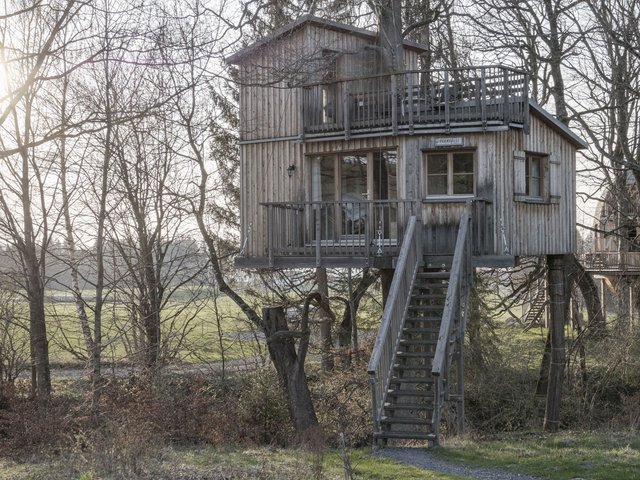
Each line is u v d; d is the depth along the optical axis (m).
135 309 25.36
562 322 23.06
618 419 22.20
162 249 28.12
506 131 18.95
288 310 32.59
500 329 33.00
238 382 23.03
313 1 20.66
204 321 28.08
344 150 19.75
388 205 19.08
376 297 33.47
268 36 20.36
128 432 16.06
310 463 13.12
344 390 23.70
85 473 12.59
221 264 30.00
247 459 13.91
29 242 24.50
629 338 27.27
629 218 32.09
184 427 19.08
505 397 25.38
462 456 13.73
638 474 12.01
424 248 18.75
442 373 15.64
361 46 21.39
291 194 20.58
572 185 23.02
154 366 23.06
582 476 12.02
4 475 13.05
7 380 23.03
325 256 18.78
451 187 18.88
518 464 12.99
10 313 24.91
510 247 19.06
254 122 21.09
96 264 25.91
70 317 25.45
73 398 23.03
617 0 26.67
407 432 14.78
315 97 19.94
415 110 19.14
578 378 26.94
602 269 37.91
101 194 24.97
